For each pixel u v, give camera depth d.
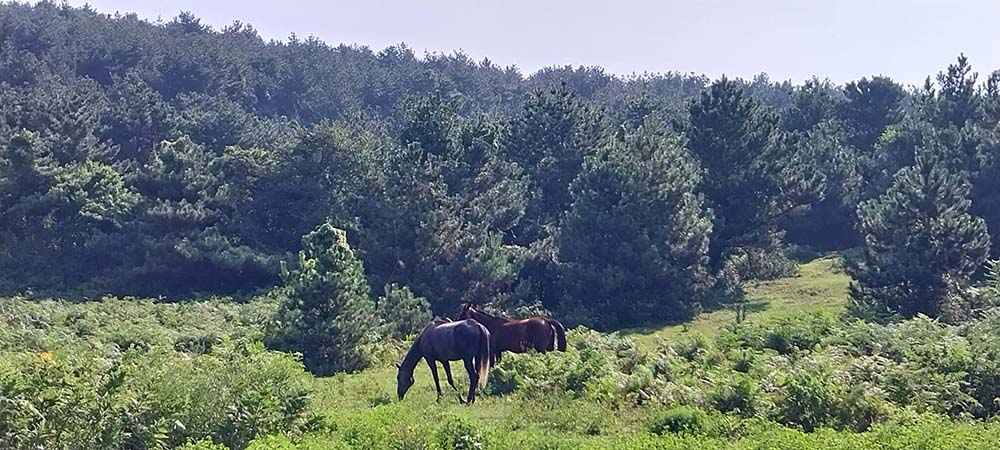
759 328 24.83
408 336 30.06
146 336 29.52
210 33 150.75
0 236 46.84
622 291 38.06
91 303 38.16
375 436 11.88
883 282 32.72
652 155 40.00
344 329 26.38
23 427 11.22
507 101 130.62
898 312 31.25
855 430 14.08
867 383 15.46
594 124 50.25
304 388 14.30
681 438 12.62
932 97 58.78
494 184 43.78
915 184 33.62
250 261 45.28
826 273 46.94
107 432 11.42
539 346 21.42
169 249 44.56
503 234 42.12
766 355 19.72
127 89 71.75
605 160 41.12
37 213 47.25
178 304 39.62
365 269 39.12
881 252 33.97
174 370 13.58
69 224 47.19
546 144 50.91
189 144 49.56
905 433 12.11
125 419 11.79
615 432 14.02
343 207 43.88
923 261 32.16
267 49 131.25
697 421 14.04
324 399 17.03
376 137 59.97
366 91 117.88
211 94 98.31
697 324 36.69
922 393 15.75
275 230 50.16
